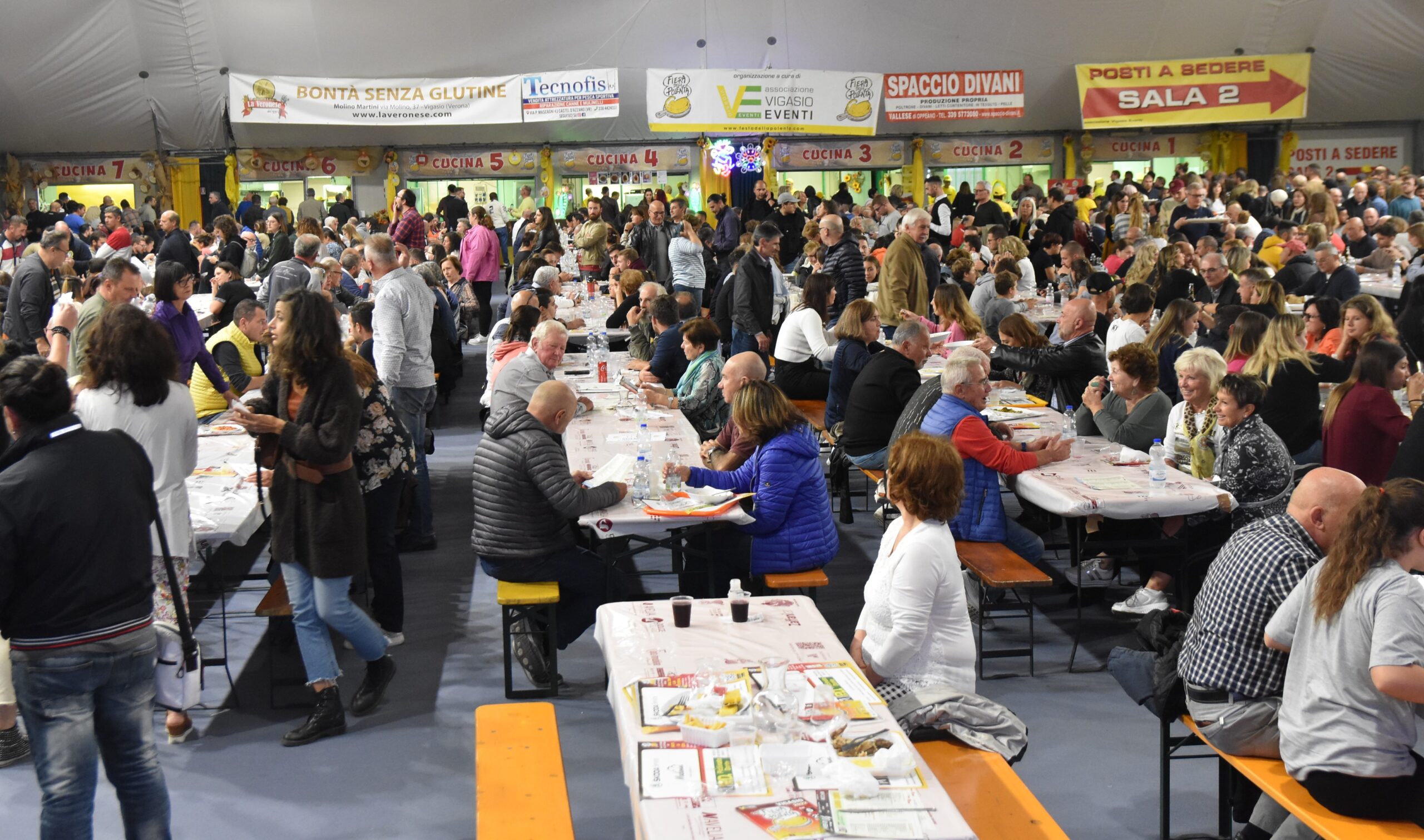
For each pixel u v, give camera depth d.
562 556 4.76
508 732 3.52
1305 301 10.69
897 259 8.99
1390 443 5.45
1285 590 3.16
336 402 4.07
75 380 5.22
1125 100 22.08
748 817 2.41
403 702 4.71
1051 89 23.00
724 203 16.94
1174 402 7.40
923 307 9.13
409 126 21.12
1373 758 2.89
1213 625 3.29
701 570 5.49
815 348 8.31
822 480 5.00
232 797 3.96
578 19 20.80
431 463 8.84
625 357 9.15
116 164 22.39
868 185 24.67
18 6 19.00
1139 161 25.03
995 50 21.91
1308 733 2.98
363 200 23.67
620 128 23.50
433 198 24.05
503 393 6.15
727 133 23.48
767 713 2.81
